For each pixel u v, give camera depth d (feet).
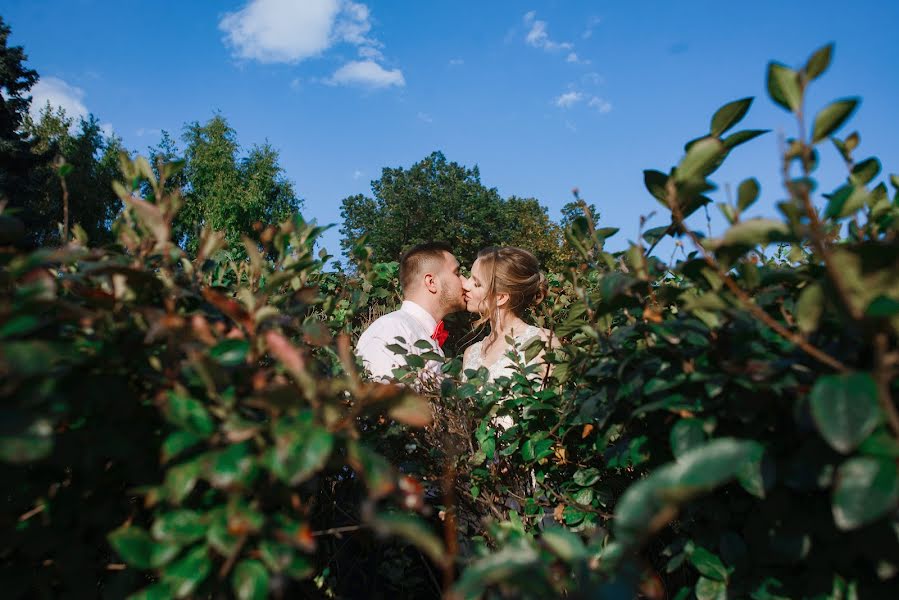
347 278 6.04
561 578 2.52
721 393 2.95
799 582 2.90
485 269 8.43
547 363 5.18
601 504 4.65
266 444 2.46
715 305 2.78
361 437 4.69
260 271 3.59
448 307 8.73
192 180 113.19
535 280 8.49
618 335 3.44
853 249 2.31
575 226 3.90
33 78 83.97
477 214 115.96
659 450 3.59
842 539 2.64
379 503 4.56
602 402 3.69
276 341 2.40
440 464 5.23
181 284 3.46
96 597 2.97
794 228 2.37
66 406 2.28
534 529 5.17
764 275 2.93
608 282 3.19
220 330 2.94
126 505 3.05
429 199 118.93
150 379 2.66
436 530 5.36
